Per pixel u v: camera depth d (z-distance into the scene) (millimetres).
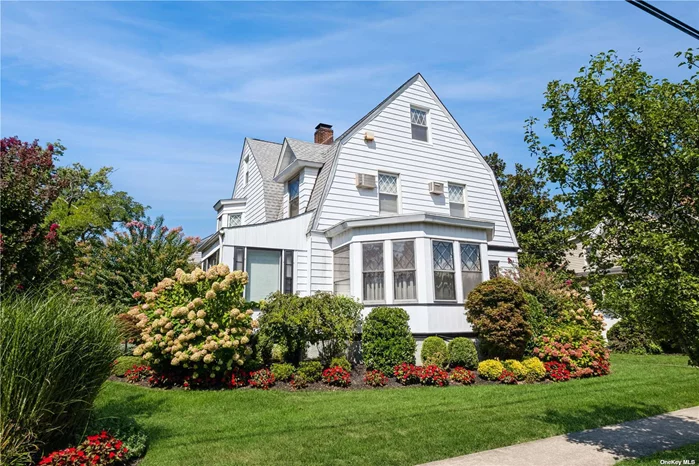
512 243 16562
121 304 11102
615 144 5211
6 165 8164
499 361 10453
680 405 7828
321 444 5410
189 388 8594
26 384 4246
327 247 12945
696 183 4734
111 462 4613
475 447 5414
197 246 13969
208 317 8938
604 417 6926
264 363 10250
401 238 11586
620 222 5238
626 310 5035
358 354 11281
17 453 4137
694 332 4805
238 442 5469
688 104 4848
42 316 4496
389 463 4840
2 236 7449
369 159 14102
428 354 10406
